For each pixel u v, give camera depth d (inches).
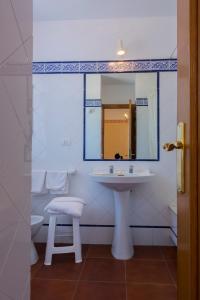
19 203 30.0
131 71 102.1
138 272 80.0
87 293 68.4
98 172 102.3
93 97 103.0
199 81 29.5
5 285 26.5
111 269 82.0
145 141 102.3
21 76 30.1
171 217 99.0
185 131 32.5
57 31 103.0
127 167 102.5
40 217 92.5
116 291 69.3
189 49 30.0
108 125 103.0
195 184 29.9
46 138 104.0
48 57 103.3
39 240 104.3
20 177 30.3
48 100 103.8
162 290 69.7
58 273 79.4
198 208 29.9
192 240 30.2
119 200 91.4
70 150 103.9
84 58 102.9
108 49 102.5
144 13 98.5
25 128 31.8
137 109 102.3
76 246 87.5
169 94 101.5
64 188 99.3
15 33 28.0
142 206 102.9
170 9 95.9
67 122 103.7
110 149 103.0
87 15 99.6
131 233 101.7
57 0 89.0
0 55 24.3
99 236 103.7
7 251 26.8
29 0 32.6
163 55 101.3
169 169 102.0
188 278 31.9
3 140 25.3
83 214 104.0
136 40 101.8
